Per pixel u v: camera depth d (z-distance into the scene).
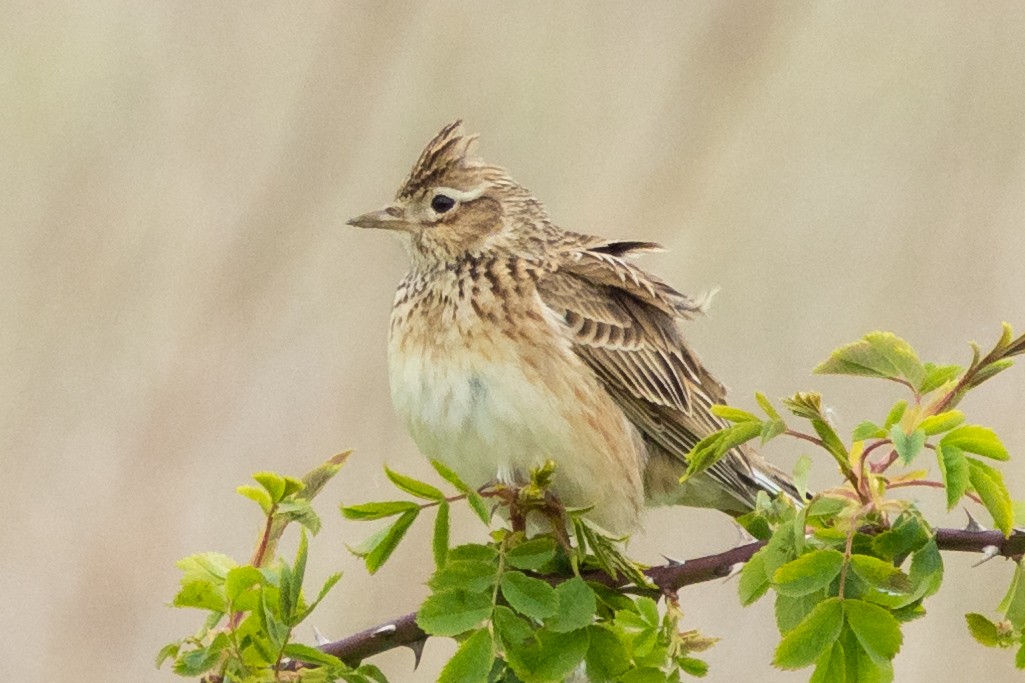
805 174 14.91
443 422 9.25
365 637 6.70
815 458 12.95
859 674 5.98
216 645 6.25
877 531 6.22
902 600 6.09
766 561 6.16
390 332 9.70
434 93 15.32
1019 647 6.45
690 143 15.08
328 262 14.80
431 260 9.79
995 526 6.28
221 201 15.12
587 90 15.37
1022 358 13.48
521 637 6.23
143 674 13.62
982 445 6.16
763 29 15.54
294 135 15.32
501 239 9.88
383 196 14.95
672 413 9.98
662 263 14.37
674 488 10.11
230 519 13.87
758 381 13.66
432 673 12.62
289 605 6.28
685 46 15.52
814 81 15.41
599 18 15.63
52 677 13.52
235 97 15.53
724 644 12.51
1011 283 14.15
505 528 6.70
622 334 9.87
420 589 12.64
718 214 14.66
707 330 13.95
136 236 15.05
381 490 13.52
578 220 14.69
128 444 14.12
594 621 6.39
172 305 14.75
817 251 14.44
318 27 15.70
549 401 9.15
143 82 15.67
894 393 13.30
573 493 9.23
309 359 14.33
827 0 15.74
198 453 13.99
